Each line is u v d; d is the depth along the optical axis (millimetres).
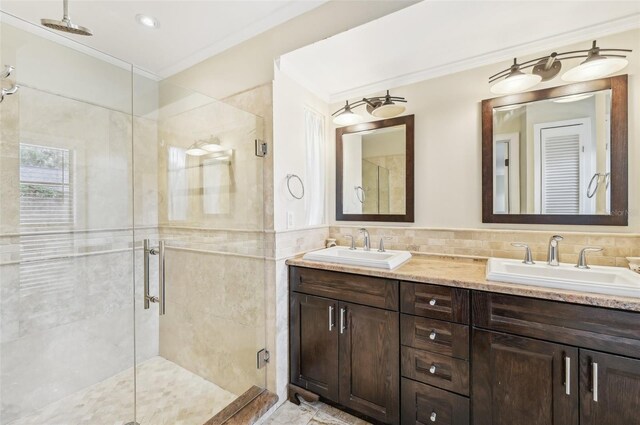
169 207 2152
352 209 2311
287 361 1866
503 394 1249
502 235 1746
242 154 1890
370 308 1567
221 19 1737
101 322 1969
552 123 1649
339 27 1578
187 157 2090
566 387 1130
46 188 1748
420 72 2008
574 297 1106
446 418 1366
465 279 1357
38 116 1718
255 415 1631
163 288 2137
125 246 2102
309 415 1699
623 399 1041
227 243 1941
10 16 1530
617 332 1047
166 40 1929
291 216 1962
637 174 1466
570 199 1609
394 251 2027
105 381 1970
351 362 1629
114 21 1726
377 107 2004
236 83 1958
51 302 1763
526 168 1717
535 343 1185
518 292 1210
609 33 1508
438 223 1980
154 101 2260
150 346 2166
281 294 1827
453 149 1931
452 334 1354
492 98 1805
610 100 1515
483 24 1523
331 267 1682
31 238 1688
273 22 1758
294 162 2004
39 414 1690
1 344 1580
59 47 1814
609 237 1483
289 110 1956
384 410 1526
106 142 2020
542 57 1665
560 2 1360
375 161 2213
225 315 1945
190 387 1939
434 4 1373
